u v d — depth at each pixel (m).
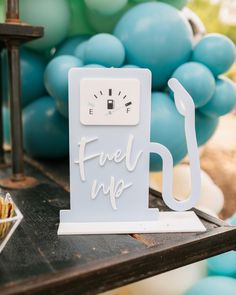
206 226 0.57
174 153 0.77
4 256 0.46
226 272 0.78
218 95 0.76
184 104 0.54
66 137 0.95
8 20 0.68
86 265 0.44
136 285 0.76
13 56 0.71
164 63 0.75
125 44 0.76
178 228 0.54
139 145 0.54
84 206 0.54
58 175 0.84
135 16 0.76
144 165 0.54
